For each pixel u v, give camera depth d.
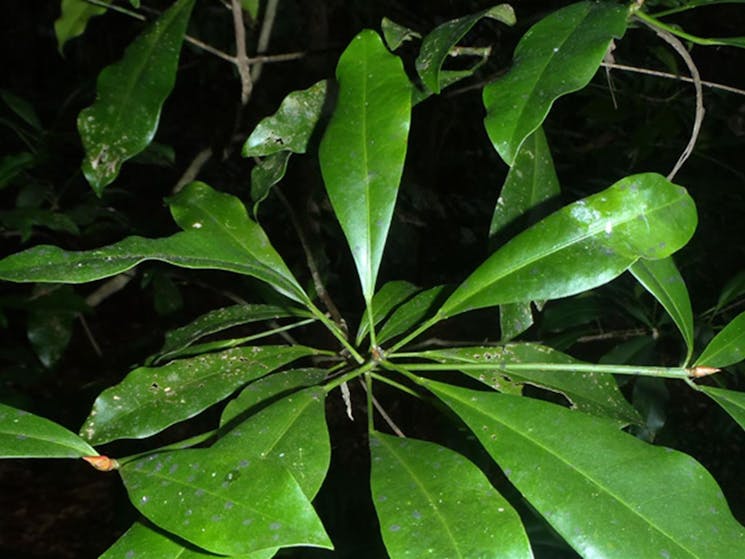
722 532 0.21
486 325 0.78
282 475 0.19
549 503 0.22
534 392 0.57
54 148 0.73
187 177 0.59
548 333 0.61
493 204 0.80
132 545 0.20
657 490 0.22
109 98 0.31
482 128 0.82
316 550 0.63
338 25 0.73
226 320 0.34
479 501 0.21
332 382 0.26
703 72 0.80
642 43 0.70
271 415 0.24
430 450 0.23
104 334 1.60
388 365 0.28
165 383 0.28
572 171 0.82
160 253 0.27
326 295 0.49
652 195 0.27
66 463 1.31
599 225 0.27
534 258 0.27
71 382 1.40
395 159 0.27
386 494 0.21
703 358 0.27
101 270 0.25
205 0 0.92
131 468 0.20
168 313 0.63
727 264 0.65
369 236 0.28
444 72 0.34
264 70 0.73
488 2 0.51
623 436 0.23
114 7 0.41
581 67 0.23
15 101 0.66
